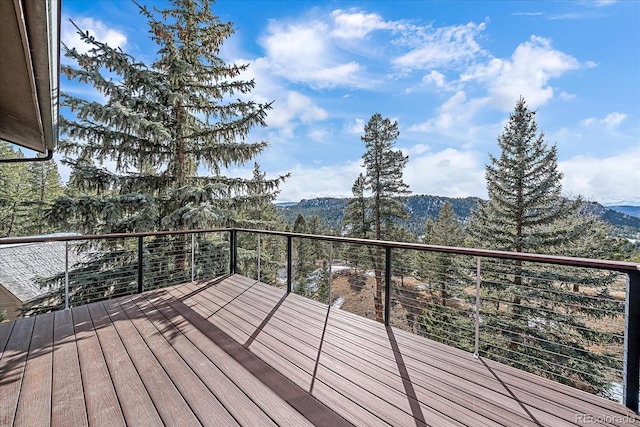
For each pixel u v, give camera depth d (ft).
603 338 21.36
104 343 8.34
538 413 5.50
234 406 5.65
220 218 20.30
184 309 11.10
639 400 5.63
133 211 19.72
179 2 21.95
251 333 9.00
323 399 5.89
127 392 6.09
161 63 22.30
